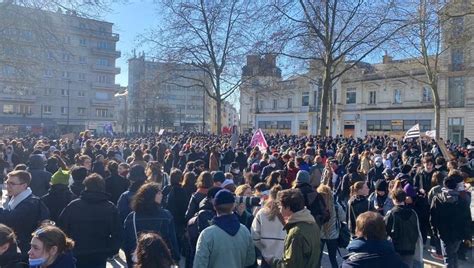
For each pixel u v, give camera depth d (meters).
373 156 15.66
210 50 30.67
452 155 16.12
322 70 31.17
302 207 4.27
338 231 6.87
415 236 5.84
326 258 8.35
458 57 47.00
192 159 15.93
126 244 4.78
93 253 4.78
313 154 15.02
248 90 36.00
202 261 4.02
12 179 4.91
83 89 77.75
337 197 10.28
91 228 4.81
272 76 29.97
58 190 6.04
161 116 77.88
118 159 12.95
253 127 85.06
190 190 7.25
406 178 8.14
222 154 17.94
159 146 17.84
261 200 6.21
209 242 4.06
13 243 3.47
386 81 61.75
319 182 8.23
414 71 57.22
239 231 4.20
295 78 42.47
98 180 5.05
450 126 53.81
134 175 6.42
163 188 7.86
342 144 22.91
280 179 8.00
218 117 32.22
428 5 22.98
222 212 4.25
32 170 7.78
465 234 7.01
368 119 64.88
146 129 76.06
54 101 73.81
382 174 11.80
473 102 51.09
